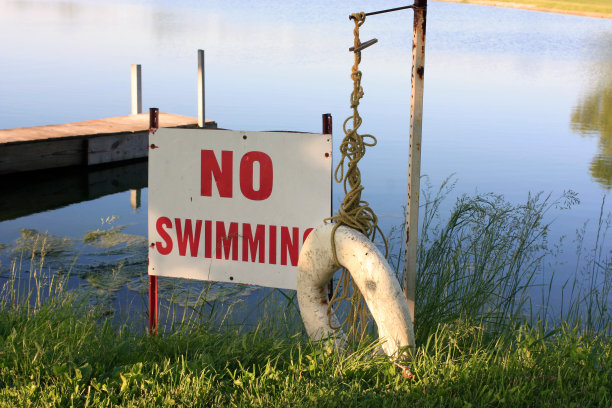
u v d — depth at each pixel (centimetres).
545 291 628
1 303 487
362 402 338
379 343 375
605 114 1620
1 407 333
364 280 370
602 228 830
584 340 428
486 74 2217
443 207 880
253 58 2305
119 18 3544
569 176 1077
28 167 1041
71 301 491
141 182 1053
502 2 5366
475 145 1278
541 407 338
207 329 455
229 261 434
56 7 4022
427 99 1745
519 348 399
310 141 410
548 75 2247
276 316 524
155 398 341
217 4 4819
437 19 4178
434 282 490
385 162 1123
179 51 2419
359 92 380
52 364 373
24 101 1554
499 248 519
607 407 338
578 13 4781
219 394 350
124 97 1630
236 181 425
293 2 5172
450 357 397
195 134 426
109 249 745
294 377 366
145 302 596
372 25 3703
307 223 418
